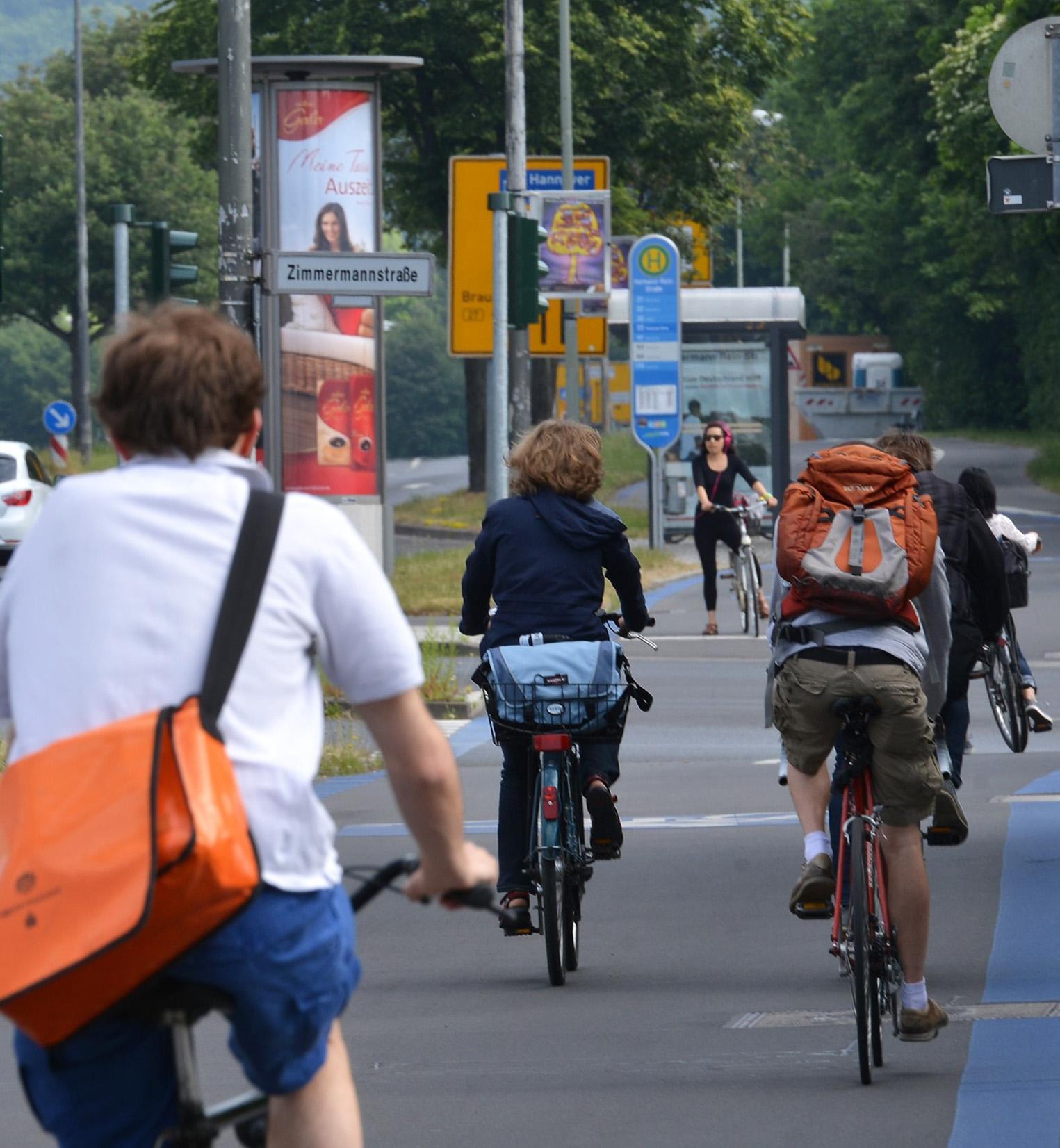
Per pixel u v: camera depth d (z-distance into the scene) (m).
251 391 12.31
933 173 176.38
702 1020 25.14
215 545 11.72
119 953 10.66
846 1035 24.20
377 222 74.19
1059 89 43.41
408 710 11.97
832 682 23.31
